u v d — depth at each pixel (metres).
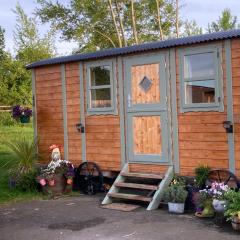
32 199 6.36
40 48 21.30
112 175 6.56
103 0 18.95
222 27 19.58
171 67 5.81
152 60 6.00
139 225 4.75
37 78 7.50
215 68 5.41
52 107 7.29
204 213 4.94
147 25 19.98
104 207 5.68
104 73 6.55
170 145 5.86
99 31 19.64
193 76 5.63
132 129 6.25
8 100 20.84
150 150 6.07
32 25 21.62
